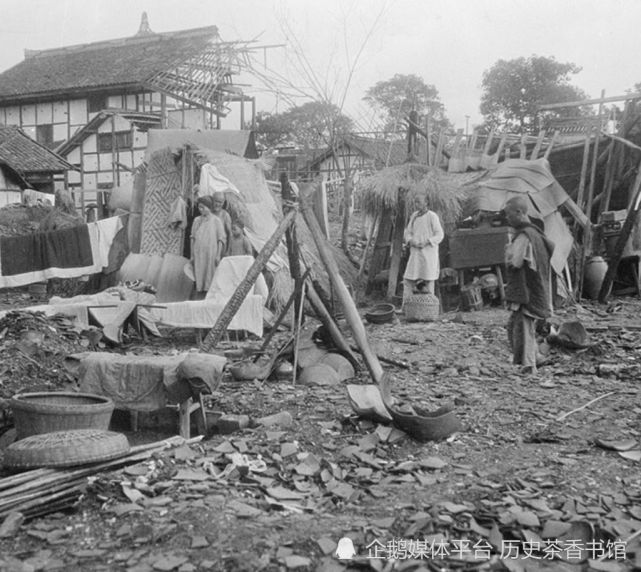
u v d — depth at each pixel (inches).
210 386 232.8
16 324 312.5
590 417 235.8
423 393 276.1
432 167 611.2
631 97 615.2
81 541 144.4
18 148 1176.8
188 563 132.9
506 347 384.5
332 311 326.3
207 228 499.2
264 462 189.9
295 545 139.7
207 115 1344.7
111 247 621.3
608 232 614.9
